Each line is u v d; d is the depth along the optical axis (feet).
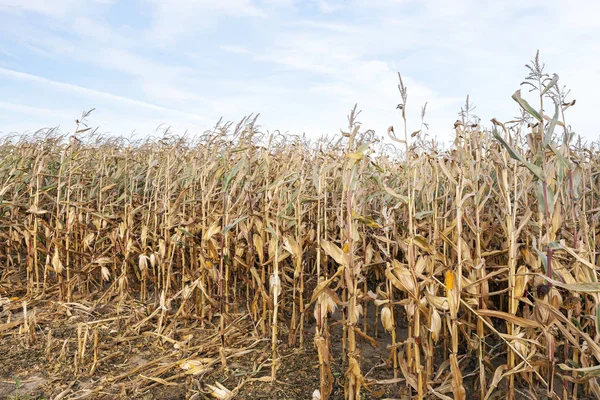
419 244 8.42
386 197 12.60
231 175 11.97
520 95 7.98
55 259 14.89
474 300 8.64
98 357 11.53
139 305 15.16
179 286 16.33
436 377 9.21
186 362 11.10
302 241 12.04
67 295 15.21
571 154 9.38
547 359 8.09
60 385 10.13
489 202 12.92
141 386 10.19
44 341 12.39
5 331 12.96
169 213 14.33
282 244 11.69
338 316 15.14
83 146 19.16
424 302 8.75
